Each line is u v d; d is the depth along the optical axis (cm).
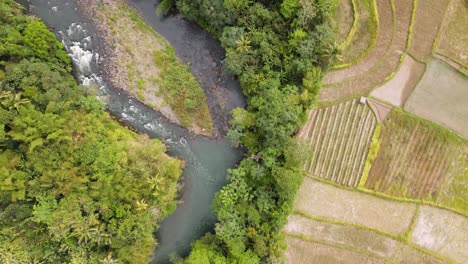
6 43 2773
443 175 3181
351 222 3177
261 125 2898
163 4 3150
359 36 3136
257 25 2964
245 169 3000
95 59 3173
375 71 3156
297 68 2905
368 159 3145
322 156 3153
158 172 2903
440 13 3147
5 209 2730
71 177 2744
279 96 2862
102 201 2822
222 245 2998
